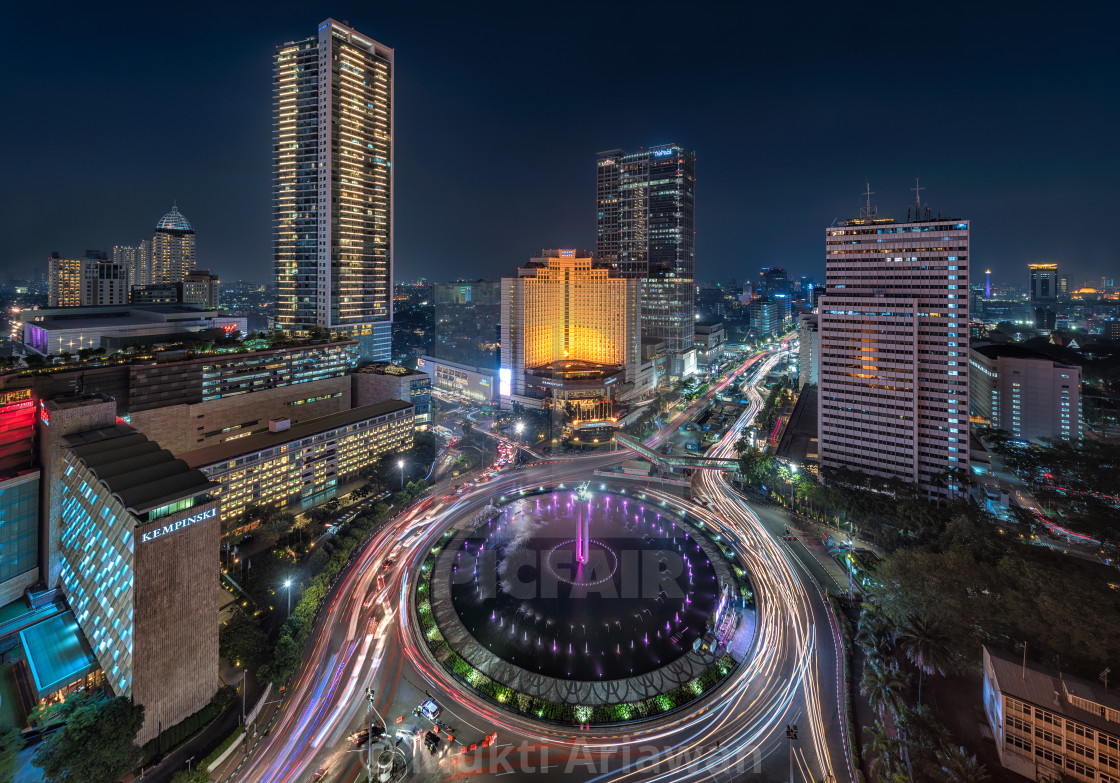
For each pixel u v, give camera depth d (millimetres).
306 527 160625
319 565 138625
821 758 89625
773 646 117438
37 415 132125
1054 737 79938
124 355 184125
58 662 104750
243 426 197000
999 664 90312
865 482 173875
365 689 104688
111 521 96625
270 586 127438
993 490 177875
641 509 187750
